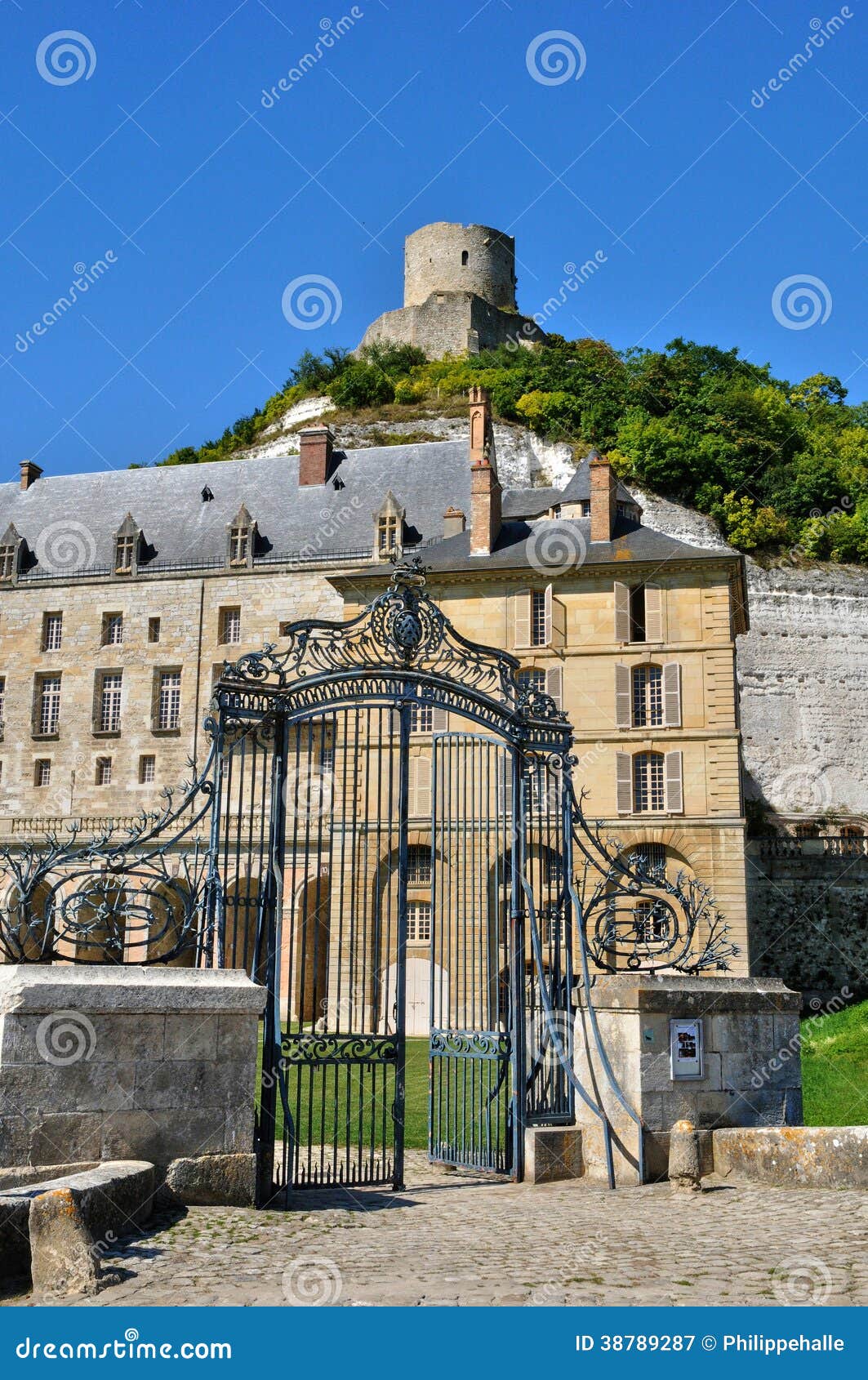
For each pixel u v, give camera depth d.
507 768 13.06
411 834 33.59
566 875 12.50
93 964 9.41
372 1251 7.74
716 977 11.84
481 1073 12.17
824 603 60.81
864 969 41.47
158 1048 8.99
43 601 55.69
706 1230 8.38
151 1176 8.46
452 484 53.06
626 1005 11.27
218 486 57.75
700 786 35.81
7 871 10.02
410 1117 15.38
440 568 38.47
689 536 63.53
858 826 54.88
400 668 11.91
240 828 10.91
